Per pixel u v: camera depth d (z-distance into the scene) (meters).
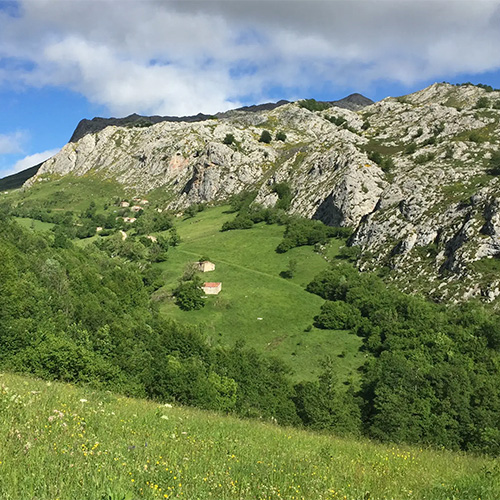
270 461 14.28
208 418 23.12
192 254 175.38
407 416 64.06
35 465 9.70
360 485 12.96
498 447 54.56
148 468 10.87
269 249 173.12
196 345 78.56
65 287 85.12
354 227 173.12
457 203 146.38
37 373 40.34
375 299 117.06
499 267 120.12
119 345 60.19
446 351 90.00
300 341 107.88
